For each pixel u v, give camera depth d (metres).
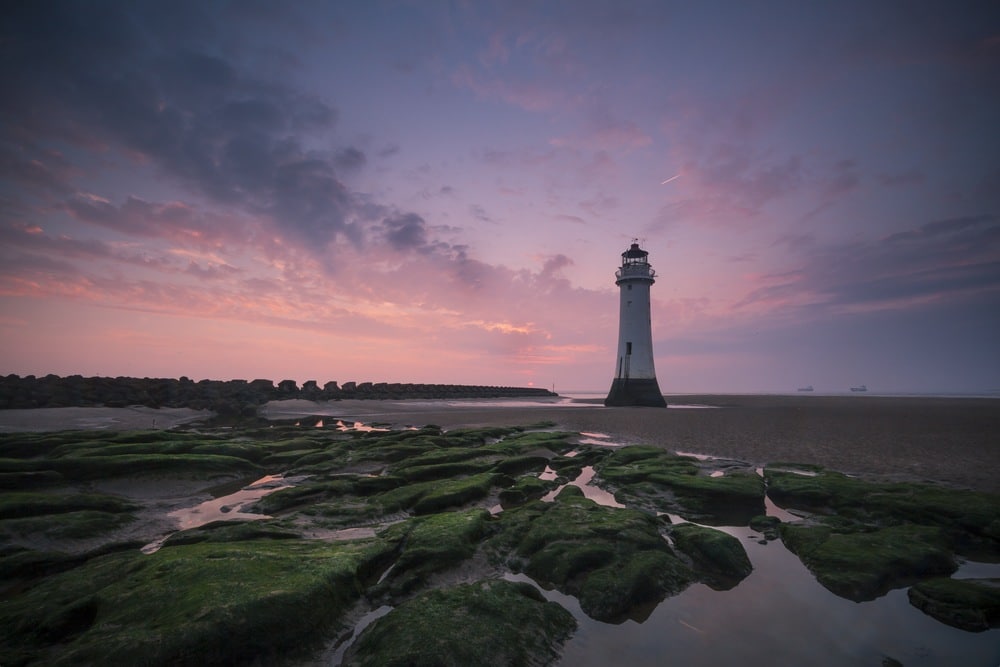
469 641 7.06
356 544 10.61
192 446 21.67
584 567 10.07
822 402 95.88
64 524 12.35
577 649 7.52
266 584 8.05
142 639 6.49
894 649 7.50
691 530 11.90
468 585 8.81
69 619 7.58
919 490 15.09
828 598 9.27
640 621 8.41
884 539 11.50
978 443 28.20
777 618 8.51
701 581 10.04
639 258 64.50
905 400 111.06
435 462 20.88
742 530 13.66
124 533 12.93
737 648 7.53
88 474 17.36
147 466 18.11
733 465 21.69
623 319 65.75
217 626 6.79
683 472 18.66
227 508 15.90
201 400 50.22
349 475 19.64
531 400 108.81
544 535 11.41
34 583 10.07
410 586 9.39
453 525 11.74
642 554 10.37
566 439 29.36
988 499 13.84
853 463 22.06
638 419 45.88
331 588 8.42
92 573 9.02
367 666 6.77
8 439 22.70
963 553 11.79
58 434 23.98
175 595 7.69
